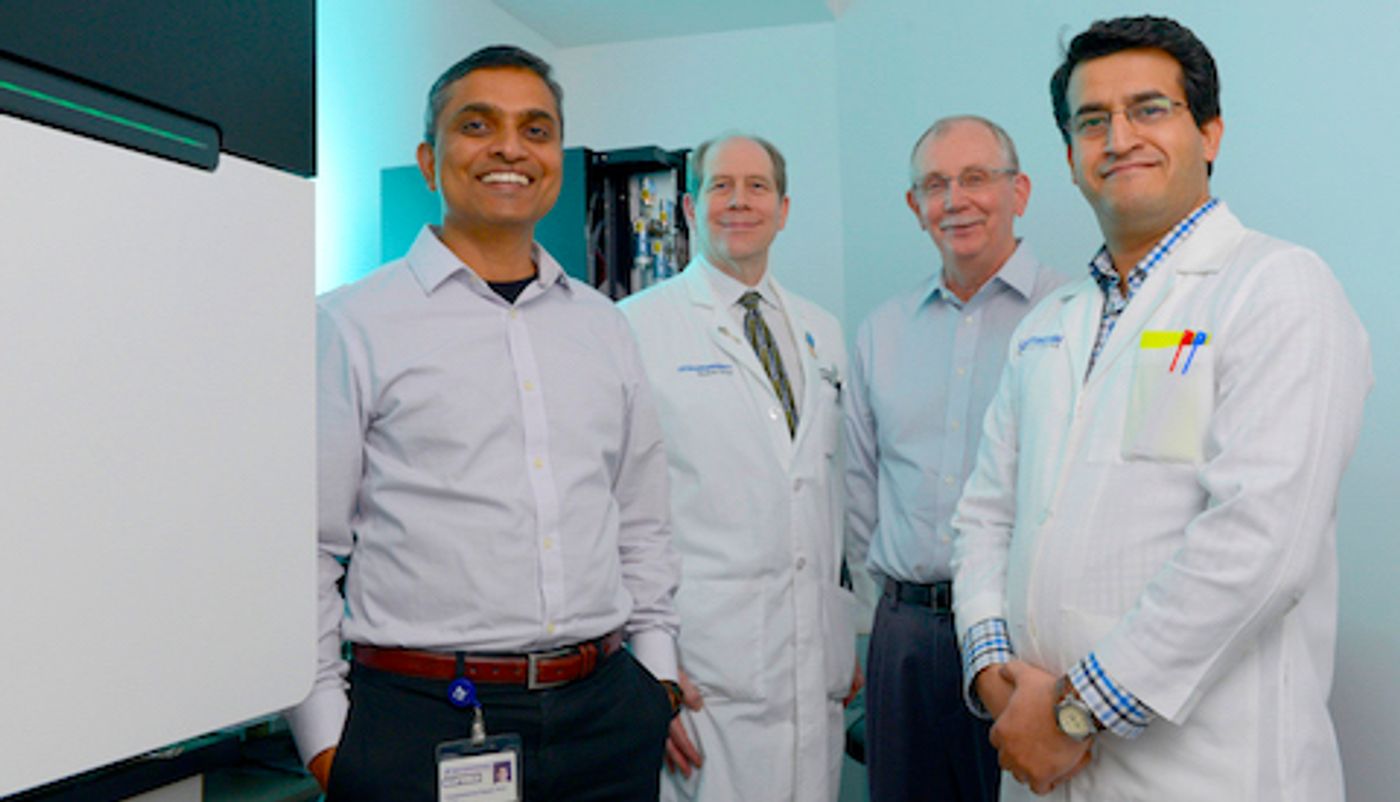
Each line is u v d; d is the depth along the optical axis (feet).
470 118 4.81
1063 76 4.76
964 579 4.95
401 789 4.21
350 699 4.41
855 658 7.47
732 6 11.50
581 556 4.65
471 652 4.38
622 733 4.64
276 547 2.37
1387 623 8.14
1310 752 3.91
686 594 6.58
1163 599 3.80
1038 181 10.70
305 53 2.48
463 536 4.43
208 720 2.21
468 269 4.79
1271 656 3.92
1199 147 4.46
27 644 1.87
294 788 6.09
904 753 6.65
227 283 2.26
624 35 12.39
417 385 4.54
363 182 9.24
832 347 7.78
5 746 1.83
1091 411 4.45
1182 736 3.93
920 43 11.41
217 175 2.23
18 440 1.85
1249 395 3.86
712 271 7.23
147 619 2.07
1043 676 4.20
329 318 4.66
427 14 10.21
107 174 2.00
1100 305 4.73
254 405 2.32
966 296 6.97
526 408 4.67
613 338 5.31
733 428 6.72
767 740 6.52
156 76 2.09
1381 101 8.46
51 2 1.90
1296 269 4.00
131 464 2.04
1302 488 3.71
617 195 9.57
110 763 2.01
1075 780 4.26
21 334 1.86
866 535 7.47
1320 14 8.77
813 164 12.05
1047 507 4.46
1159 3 9.69
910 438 6.90
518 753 4.35
